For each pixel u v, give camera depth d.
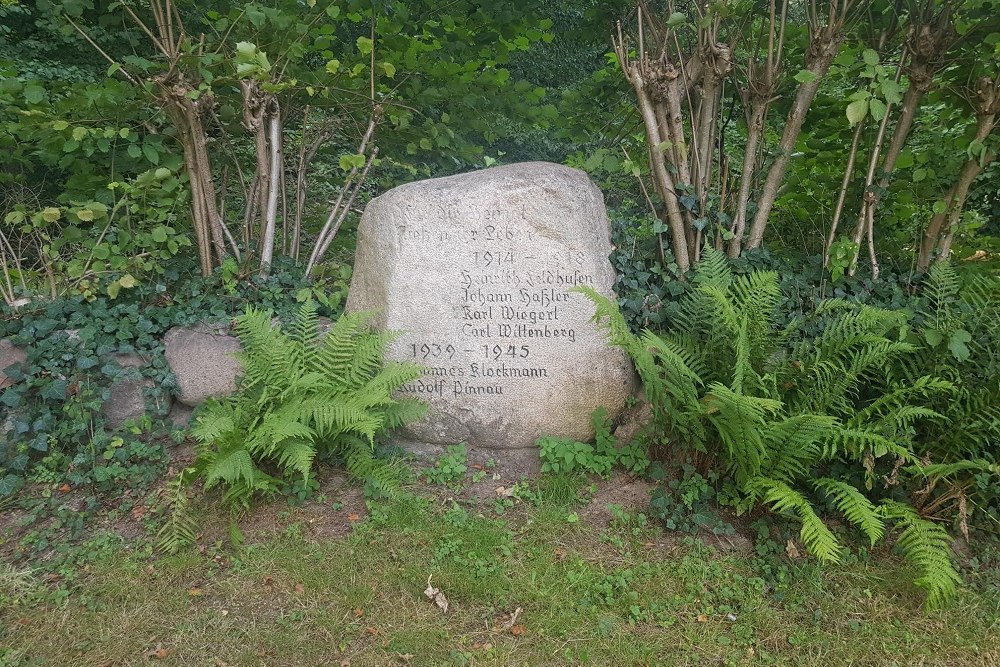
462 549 3.83
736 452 3.89
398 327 4.66
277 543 3.86
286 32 5.43
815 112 5.57
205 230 5.48
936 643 3.32
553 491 4.30
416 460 4.60
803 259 5.40
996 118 4.92
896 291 5.00
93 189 5.63
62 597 3.50
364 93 5.96
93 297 5.04
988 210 5.73
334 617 3.38
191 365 4.87
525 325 4.64
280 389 4.29
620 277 4.96
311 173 7.55
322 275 5.86
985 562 3.84
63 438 4.43
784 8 5.05
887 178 5.25
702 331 4.54
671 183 5.22
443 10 6.56
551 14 9.67
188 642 3.25
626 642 3.28
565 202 4.65
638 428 4.64
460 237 4.62
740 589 3.60
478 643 3.28
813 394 4.02
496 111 6.51
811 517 3.44
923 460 3.91
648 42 5.79
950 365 4.10
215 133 6.29
